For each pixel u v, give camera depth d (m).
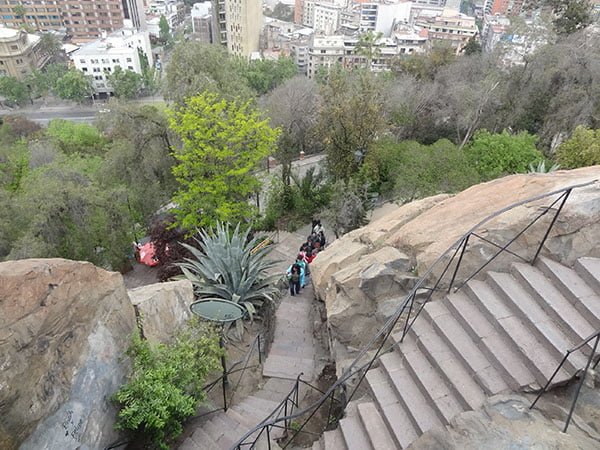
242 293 10.43
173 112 15.72
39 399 4.38
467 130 25.12
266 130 15.45
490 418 4.49
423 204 9.33
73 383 4.88
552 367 4.79
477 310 5.70
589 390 4.66
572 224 5.92
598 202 5.99
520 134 18.28
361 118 16.56
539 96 22.36
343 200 14.35
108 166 18.08
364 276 7.18
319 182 19.23
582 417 4.46
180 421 6.35
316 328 9.38
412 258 7.48
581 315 5.19
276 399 7.52
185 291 8.33
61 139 31.62
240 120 14.82
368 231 9.28
